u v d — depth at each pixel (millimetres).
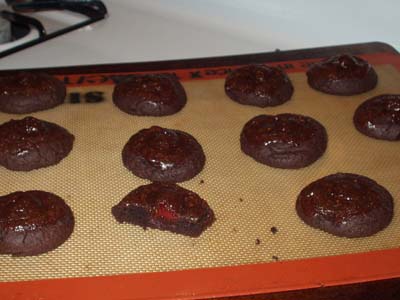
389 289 261
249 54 456
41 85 388
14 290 257
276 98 399
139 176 337
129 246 285
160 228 296
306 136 352
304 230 301
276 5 507
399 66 442
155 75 406
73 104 395
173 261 276
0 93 385
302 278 266
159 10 547
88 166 343
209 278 265
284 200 322
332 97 413
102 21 521
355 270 271
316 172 345
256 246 288
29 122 348
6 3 532
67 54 464
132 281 262
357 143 370
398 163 353
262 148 349
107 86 413
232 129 379
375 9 474
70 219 296
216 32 515
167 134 348
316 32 500
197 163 341
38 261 276
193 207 296
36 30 489
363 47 463
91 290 257
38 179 332
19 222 281
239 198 322
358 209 298
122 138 366
